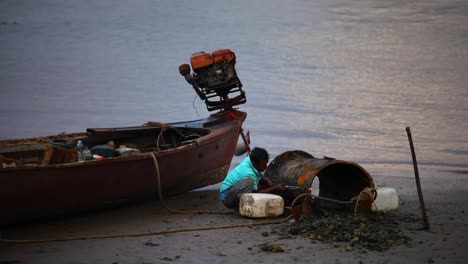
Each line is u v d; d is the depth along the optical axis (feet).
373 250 76.84
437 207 99.66
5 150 99.86
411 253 75.56
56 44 316.81
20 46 311.27
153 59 283.59
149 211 98.53
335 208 96.43
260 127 175.52
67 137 107.55
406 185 117.80
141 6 416.46
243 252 76.59
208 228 86.94
